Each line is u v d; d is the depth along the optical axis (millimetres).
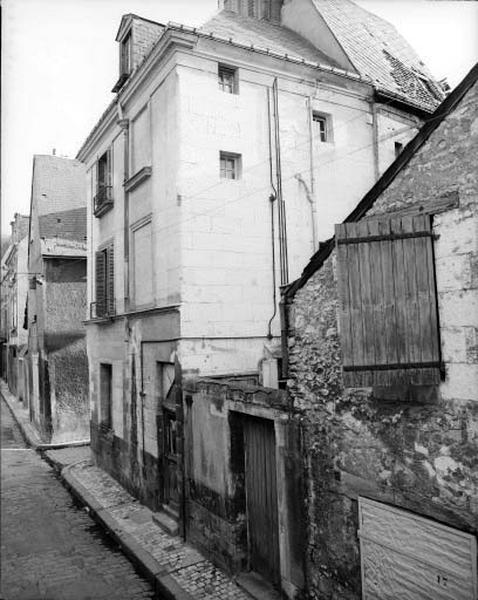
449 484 4641
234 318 9836
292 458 6465
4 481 13797
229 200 9961
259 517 7469
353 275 4945
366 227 4949
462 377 4543
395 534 5109
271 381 10031
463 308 4559
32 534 10000
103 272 13883
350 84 11633
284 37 12750
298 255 10711
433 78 14523
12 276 30250
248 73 10383
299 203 10805
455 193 4660
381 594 5238
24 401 26516
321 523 6094
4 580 8070
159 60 10070
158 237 10375
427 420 4852
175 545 8898
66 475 13703
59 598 7504
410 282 4816
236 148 10109
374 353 4840
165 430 10344
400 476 5102
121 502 11344
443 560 4652
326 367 6004
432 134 4887
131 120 11875
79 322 18469
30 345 22688
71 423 18047
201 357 9430
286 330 6582
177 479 9797
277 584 7062
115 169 13023
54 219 19750
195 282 9492
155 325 10445
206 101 9836
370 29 14156
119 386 12734
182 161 9508
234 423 7824
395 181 5246
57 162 21625
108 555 9000
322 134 11594
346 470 5730
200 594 7215
